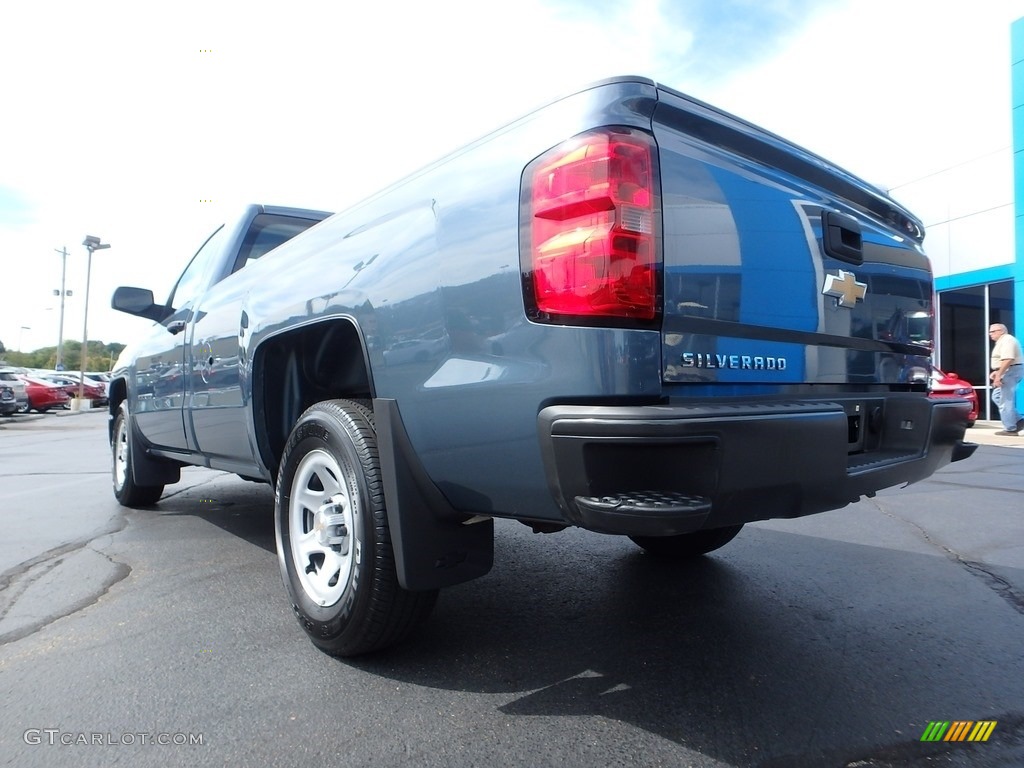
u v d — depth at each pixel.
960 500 5.89
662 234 1.98
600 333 1.88
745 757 2.02
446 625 3.02
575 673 2.55
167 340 4.54
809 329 2.50
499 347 2.07
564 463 1.87
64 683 2.48
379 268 2.50
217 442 3.85
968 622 3.06
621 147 1.92
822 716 2.25
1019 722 2.22
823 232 2.59
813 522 5.01
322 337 3.14
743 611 3.19
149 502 5.68
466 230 2.20
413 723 2.20
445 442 2.23
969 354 16.39
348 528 2.56
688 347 2.04
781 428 1.96
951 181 16.44
